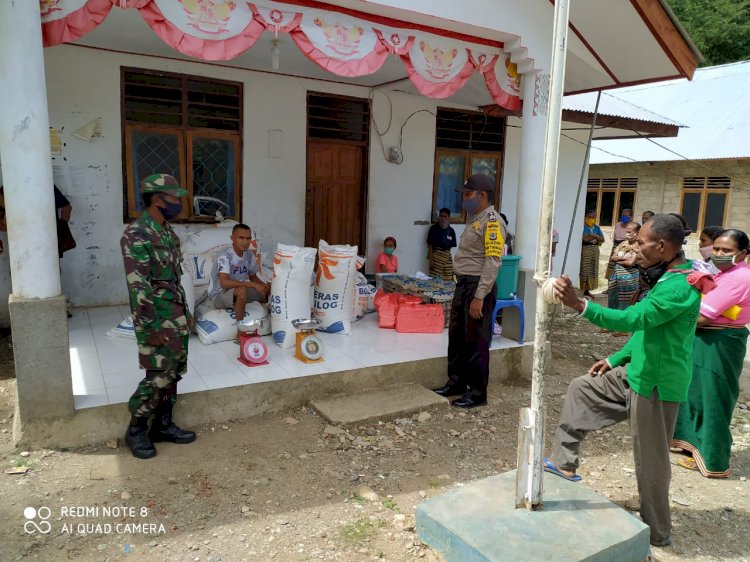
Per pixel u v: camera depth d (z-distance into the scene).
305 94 7.58
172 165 6.83
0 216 5.85
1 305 6.19
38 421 3.63
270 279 6.29
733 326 3.84
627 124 9.62
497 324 6.08
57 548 2.78
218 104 7.01
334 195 8.19
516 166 9.76
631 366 3.03
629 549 2.50
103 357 4.75
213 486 3.40
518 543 2.41
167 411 3.84
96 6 3.63
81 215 6.39
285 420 4.31
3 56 3.25
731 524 3.38
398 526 3.14
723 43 24.25
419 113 8.63
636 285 6.99
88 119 6.27
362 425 4.32
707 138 15.88
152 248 3.42
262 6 4.16
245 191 7.34
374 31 4.66
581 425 3.27
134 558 2.75
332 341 5.52
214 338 5.25
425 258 9.16
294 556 2.84
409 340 5.65
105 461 3.59
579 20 5.34
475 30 5.04
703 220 16.22
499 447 4.19
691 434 4.10
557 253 10.93
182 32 3.92
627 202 18.38
